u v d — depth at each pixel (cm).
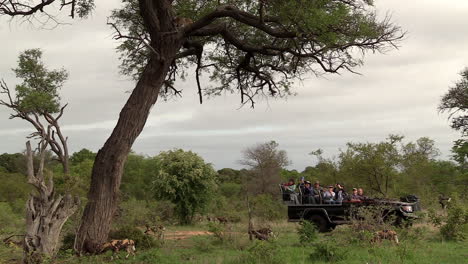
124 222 2039
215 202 3141
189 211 2555
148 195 4809
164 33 1474
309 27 1459
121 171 1415
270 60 1984
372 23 1547
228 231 1552
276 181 4584
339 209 1719
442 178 3394
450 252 1166
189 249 1377
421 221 1680
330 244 1109
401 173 2925
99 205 1365
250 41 1869
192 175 2558
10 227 1928
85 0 1641
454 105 3969
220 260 1089
